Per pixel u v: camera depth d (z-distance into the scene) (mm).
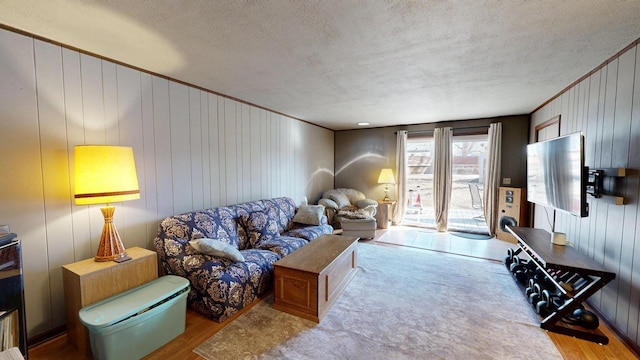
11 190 1729
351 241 3035
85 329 1724
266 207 3623
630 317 1842
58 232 1940
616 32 1733
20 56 1735
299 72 2514
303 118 4867
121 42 1903
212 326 2066
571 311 1964
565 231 2939
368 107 3965
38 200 1843
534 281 2479
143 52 2072
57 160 1924
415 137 5551
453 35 1804
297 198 4953
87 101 2070
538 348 1812
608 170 2098
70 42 1902
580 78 2635
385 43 1920
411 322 2119
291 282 2230
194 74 2572
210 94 3123
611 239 2076
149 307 1739
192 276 2213
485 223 5238
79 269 1792
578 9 1488
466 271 3164
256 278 2430
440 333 1978
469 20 1611
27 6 1445
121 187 1953
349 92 3168
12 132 1724
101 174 1863
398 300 2475
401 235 4875
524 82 2789
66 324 1933
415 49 2021
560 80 2719
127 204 2354
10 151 1719
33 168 1815
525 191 4273
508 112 4328
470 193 5617
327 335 1956
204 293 2146
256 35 1803
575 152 2176
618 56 2037
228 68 2406
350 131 6176
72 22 1629
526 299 2482
